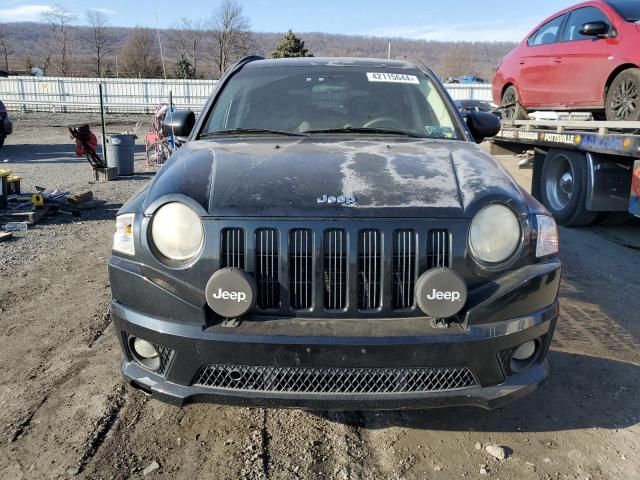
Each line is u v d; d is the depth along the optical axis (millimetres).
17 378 3521
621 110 6668
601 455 2795
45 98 32500
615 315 4566
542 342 2695
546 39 8430
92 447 2828
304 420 3096
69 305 4754
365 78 4109
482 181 2764
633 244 6664
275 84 4059
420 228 2521
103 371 3619
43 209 8070
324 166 2902
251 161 2971
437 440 2914
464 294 2445
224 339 2424
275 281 2537
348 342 2385
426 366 2439
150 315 2566
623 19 6801
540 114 8219
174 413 3148
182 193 2596
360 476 2637
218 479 2605
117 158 12031
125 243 2680
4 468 2666
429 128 3785
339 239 2506
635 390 3410
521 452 2814
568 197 7484
